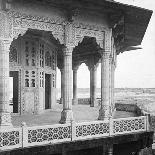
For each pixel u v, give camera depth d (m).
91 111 16.66
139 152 11.55
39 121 11.78
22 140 8.68
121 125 10.91
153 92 108.44
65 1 10.35
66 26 11.04
